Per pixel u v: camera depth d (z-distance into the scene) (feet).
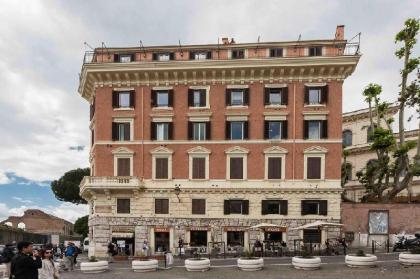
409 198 137.39
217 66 132.57
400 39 133.69
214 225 130.00
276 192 129.18
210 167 132.77
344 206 129.08
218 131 133.90
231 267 86.48
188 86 136.67
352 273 72.38
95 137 138.21
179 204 132.36
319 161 129.08
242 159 131.95
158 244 132.16
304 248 110.73
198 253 115.44
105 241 132.46
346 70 129.80
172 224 131.44
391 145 134.51
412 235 118.83
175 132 135.44
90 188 131.95
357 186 184.65
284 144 130.93
